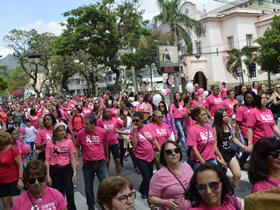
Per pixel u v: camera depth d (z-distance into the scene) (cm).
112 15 3022
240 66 3241
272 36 2377
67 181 480
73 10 3069
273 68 2428
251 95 632
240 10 3844
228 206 240
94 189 648
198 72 4066
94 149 520
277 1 4644
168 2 2748
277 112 930
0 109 2125
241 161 627
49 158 484
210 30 3959
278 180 261
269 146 260
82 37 3053
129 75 5572
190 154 484
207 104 976
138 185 638
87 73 4181
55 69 5000
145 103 1010
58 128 483
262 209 175
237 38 3850
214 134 462
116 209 220
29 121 995
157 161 547
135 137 517
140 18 3259
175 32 2781
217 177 228
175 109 934
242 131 653
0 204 608
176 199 322
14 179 467
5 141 460
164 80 3734
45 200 316
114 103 963
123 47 3428
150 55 4038
